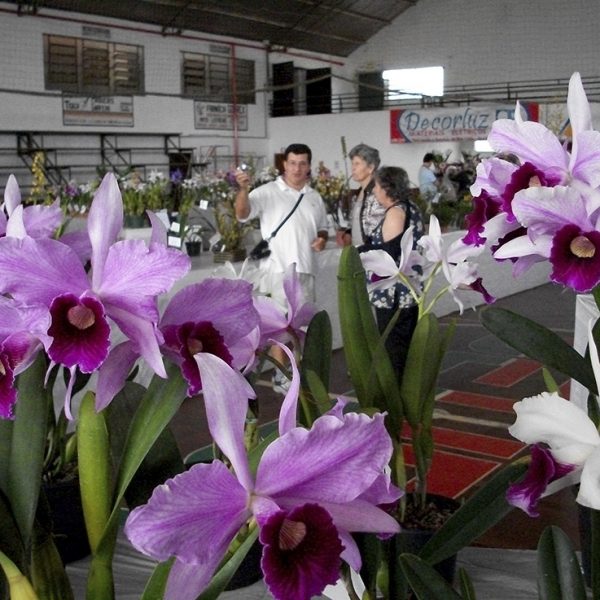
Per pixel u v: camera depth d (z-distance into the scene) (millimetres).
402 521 1382
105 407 715
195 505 581
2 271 669
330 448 601
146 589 671
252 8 15172
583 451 745
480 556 1443
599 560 842
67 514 1323
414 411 1342
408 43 17406
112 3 13641
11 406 684
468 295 6996
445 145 14805
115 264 686
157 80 14914
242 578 1285
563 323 6676
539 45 16078
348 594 879
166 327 727
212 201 5812
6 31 12594
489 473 3283
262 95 16984
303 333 1146
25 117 12906
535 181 922
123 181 5652
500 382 4719
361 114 15805
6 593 742
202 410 3967
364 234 3957
